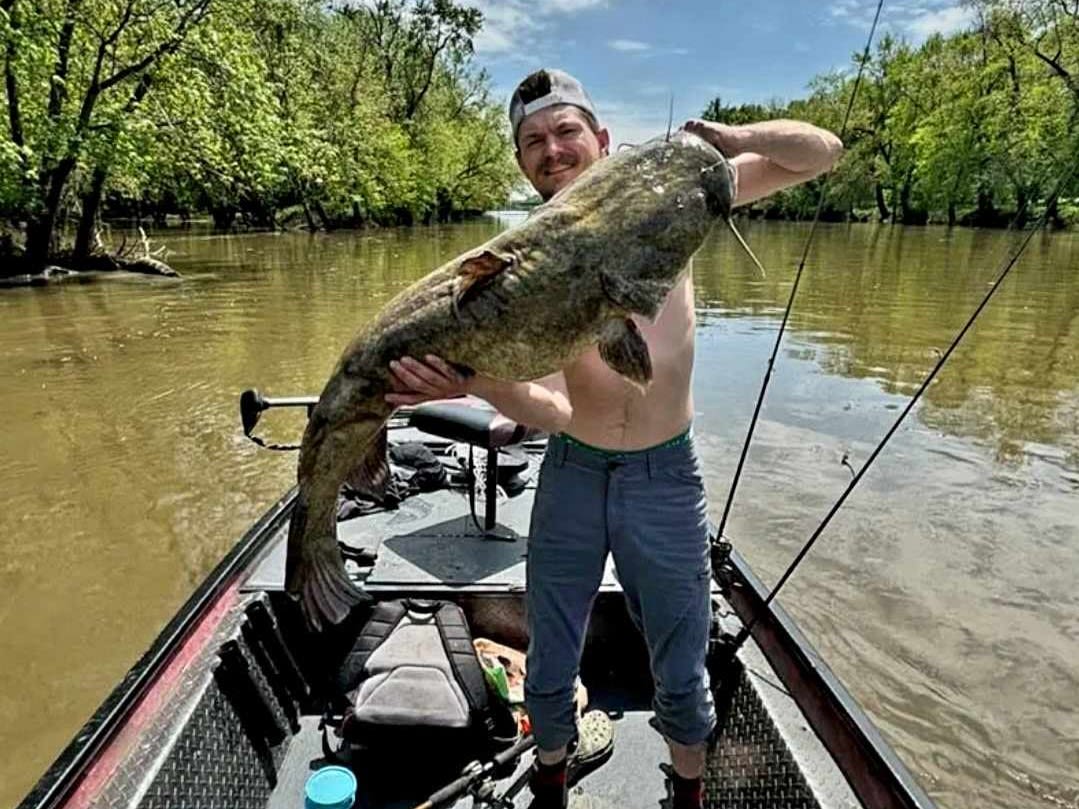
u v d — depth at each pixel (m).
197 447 6.59
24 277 15.18
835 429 6.96
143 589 4.50
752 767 2.11
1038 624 4.16
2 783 3.17
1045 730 3.50
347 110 32.12
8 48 13.38
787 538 5.05
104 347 9.99
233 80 16.67
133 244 19.95
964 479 5.92
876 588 4.49
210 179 18.78
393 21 39.06
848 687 3.73
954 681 3.80
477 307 1.52
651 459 1.87
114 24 14.95
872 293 14.58
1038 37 26.06
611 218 1.51
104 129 15.15
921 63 36.16
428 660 2.49
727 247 25.39
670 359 1.83
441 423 3.12
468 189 44.69
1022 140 26.64
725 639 2.45
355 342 1.65
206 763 2.09
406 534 3.15
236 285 15.38
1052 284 15.58
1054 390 8.11
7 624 4.14
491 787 2.33
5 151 13.45
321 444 1.69
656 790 2.38
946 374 8.71
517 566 2.93
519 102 1.99
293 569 1.79
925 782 3.25
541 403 1.74
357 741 2.39
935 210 38.00
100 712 2.00
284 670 2.64
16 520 5.26
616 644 2.85
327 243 26.69
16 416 7.30
